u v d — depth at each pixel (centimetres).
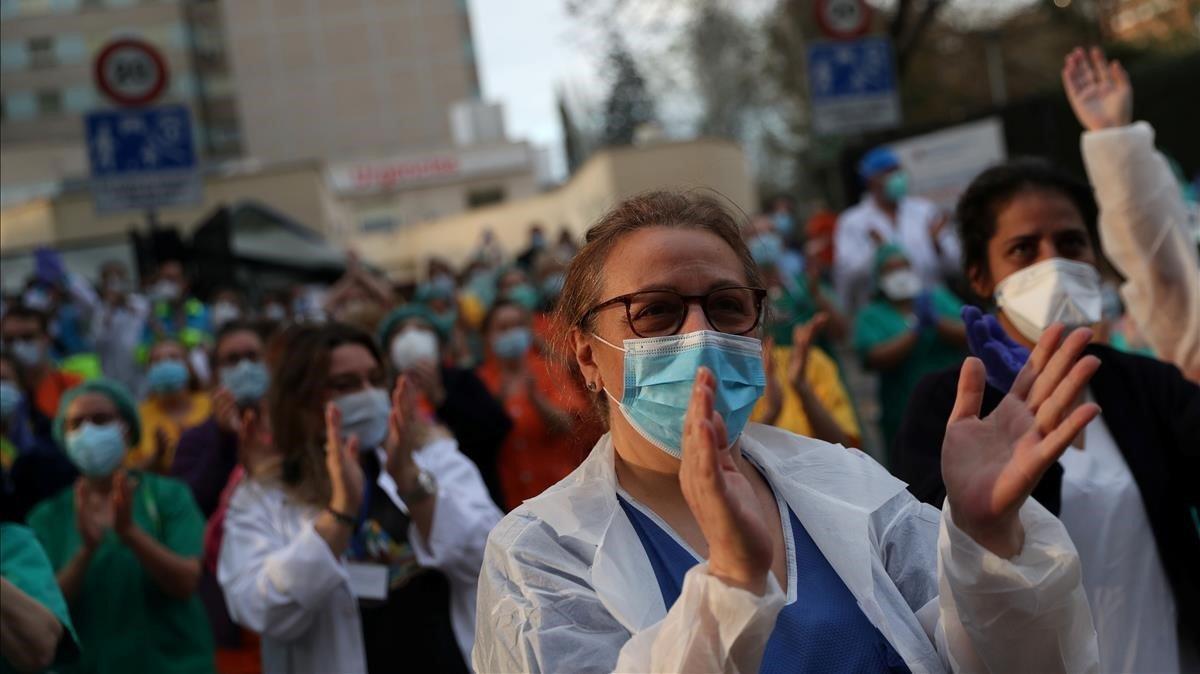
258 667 545
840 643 222
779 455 247
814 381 619
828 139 2541
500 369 716
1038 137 1449
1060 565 211
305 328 445
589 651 215
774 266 712
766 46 3259
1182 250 404
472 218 4200
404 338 652
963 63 3158
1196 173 1446
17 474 634
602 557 222
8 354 804
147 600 476
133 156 1279
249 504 425
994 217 378
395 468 412
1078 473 334
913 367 756
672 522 232
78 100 6594
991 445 215
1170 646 328
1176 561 331
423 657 415
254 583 403
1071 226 371
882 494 237
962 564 213
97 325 1402
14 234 3153
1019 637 212
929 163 1497
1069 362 212
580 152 4047
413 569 421
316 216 3409
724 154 2981
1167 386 342
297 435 432
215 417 628
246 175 3412
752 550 194
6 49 6556
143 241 1809
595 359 242
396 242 4416
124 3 6619
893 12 2277
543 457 680
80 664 467
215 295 1572
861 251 1144
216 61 6694
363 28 6506
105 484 501
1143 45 2966
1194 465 337
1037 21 2973
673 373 227
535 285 1268
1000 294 373
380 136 6500
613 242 240
